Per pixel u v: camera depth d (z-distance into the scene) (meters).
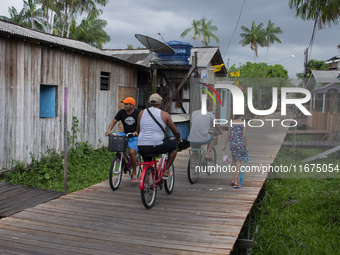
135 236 3.94
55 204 5.16
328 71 22.97
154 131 4.91
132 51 18.45
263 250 4.89
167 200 5.40
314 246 5.01
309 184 8.19
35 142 8.35
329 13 8.97
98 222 4.39
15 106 7.71
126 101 5.98
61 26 41.56
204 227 4.21
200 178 6.95
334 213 6.37
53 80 8.94
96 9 39.03
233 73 20.17
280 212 6.48
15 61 7.68
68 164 8.89
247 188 6.11
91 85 10.62
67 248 3.61
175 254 3.49
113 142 5.68
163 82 14.00
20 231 4.07
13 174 7.45
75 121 9.84
